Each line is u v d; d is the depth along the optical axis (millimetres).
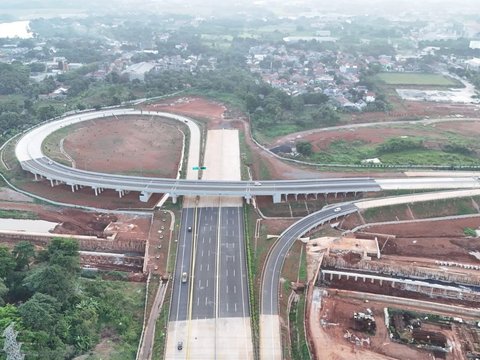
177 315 135000
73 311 125938
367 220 188375
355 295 147875
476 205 197250
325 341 128875
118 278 155000
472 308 143125
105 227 183125
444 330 133500
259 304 138750
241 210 192000
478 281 155250
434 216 193000
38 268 134375
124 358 118875
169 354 121812
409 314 138875
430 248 172000
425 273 158375
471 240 177000
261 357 120250
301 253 163875
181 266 156625
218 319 133750
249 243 167875
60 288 126188
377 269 161500
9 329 90125
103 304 135375
